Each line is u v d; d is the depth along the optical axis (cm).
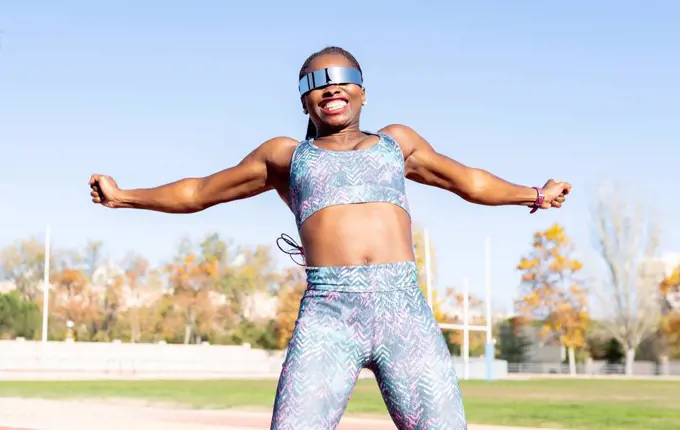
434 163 406
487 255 4441
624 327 7231
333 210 369
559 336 7481
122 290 7831
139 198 412
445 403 358
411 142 400
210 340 7875
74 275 7631
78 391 2783
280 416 352
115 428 1428
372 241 366
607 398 2670
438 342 365
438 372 360
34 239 7744
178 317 7825
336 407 355
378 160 375
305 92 386
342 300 361
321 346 356
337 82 381
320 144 385
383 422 1552
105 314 7762
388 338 359
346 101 384
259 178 397
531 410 2025
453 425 357
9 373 4791
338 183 371
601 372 7481
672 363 7269
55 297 7606
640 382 4531
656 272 7281
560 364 7762
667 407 2183
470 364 4950
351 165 373
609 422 1659
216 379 4328
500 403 2344
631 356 7200
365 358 361
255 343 7931
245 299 8175
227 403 2186
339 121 383
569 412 1956
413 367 358
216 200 406
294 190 379
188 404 2134
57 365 5762
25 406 1912
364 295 360
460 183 411
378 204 371
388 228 370
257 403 2191
